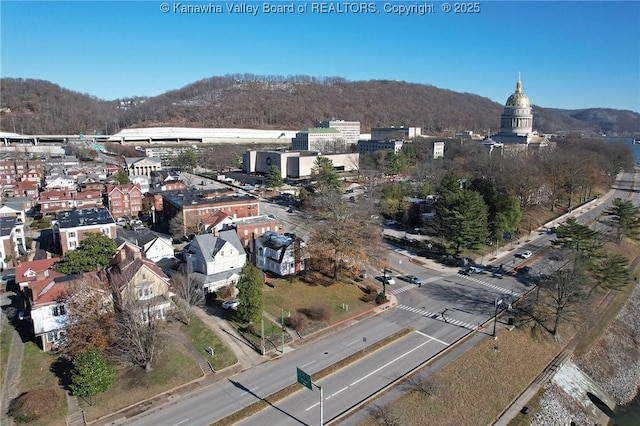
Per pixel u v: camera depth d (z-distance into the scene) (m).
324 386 50.91
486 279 83.62
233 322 64.25
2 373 51.56
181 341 58.75
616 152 189.88
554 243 87.50
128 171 181.00
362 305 71.75
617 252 99.62
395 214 121.19
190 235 102.75
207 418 45.03
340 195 111.69
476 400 51.50
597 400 58.66
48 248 97.44
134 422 44.34
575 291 66.75
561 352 64.25
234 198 114.62
